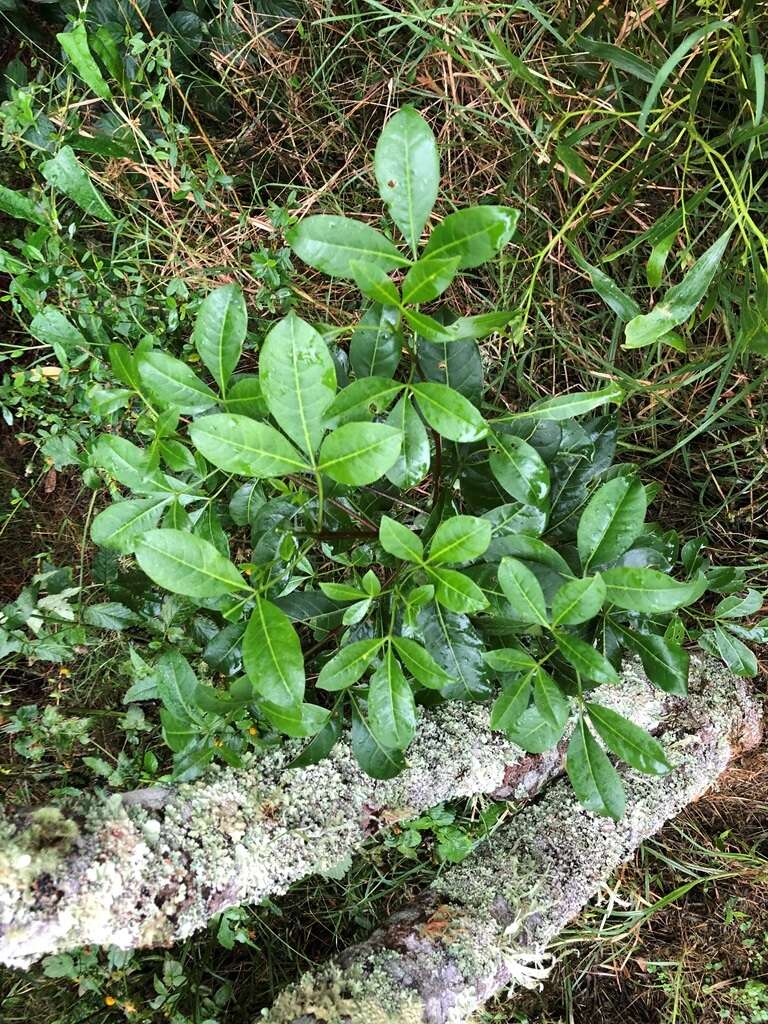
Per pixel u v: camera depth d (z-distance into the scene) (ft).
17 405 3.11
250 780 2.47
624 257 3.14
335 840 2.51
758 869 3.49
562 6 2.77
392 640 2.01
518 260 2.99
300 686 1.83
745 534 3.41
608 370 3.08
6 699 3.03
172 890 2.24
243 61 3.08
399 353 2.00
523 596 1.94
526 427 2.29
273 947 3.23
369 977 2.57
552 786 3.15
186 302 2.99
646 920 3.58
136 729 2.97
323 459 1.77
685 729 3.12
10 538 3.15
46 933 2.07
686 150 2.74
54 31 2.97
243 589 1.90
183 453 2.18
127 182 3.00
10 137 2.66
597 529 2.08
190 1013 2.99
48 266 2.70
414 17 2.63
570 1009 3.41
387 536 1.89
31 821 2.14
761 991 3.41
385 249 1.73
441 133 3.11
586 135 2.77
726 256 2.85
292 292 3.02
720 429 3.28
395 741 2.02
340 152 3.23
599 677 1.94
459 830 3.13
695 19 2.48
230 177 2.93
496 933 2.74
